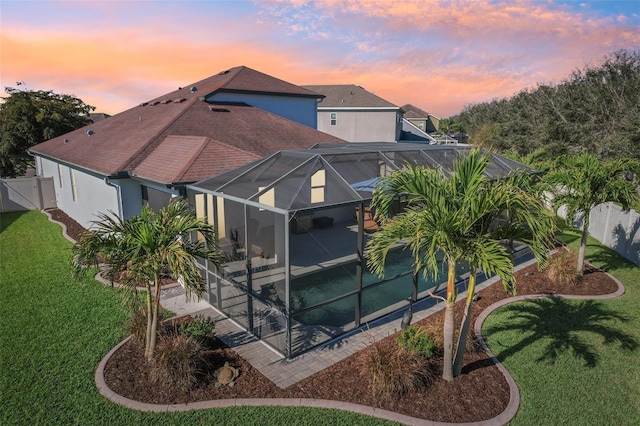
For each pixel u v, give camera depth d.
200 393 7.56
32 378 7.93
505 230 6.86
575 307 11.45
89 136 23.42
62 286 12.62
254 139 19.14
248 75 27.48
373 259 7.36
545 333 9.94
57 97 37.97
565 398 7.49
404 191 7.11
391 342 9.52
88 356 8.72
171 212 8.20
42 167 28.36
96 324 10.17
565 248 16.89
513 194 6.25
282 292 11.95
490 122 58.59
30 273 13.77
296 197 9.12
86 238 7.73
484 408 7.17
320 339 9.75
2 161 33.97
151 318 8.34
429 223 6.43
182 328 9.18
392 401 7.26
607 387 7.83
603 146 29.28
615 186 12.24
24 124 34.00
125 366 8.34
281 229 11.94
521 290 12.74
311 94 27.66
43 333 9.69
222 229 11.36
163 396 7.45
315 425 6.73
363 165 12.57
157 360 7.84
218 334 10.00
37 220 22.38
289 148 19.20
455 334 9.48
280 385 7.86
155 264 7.29
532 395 7.57
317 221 17.52
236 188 10.87
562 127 33.88
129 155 15.56
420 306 11.76
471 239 6.44
